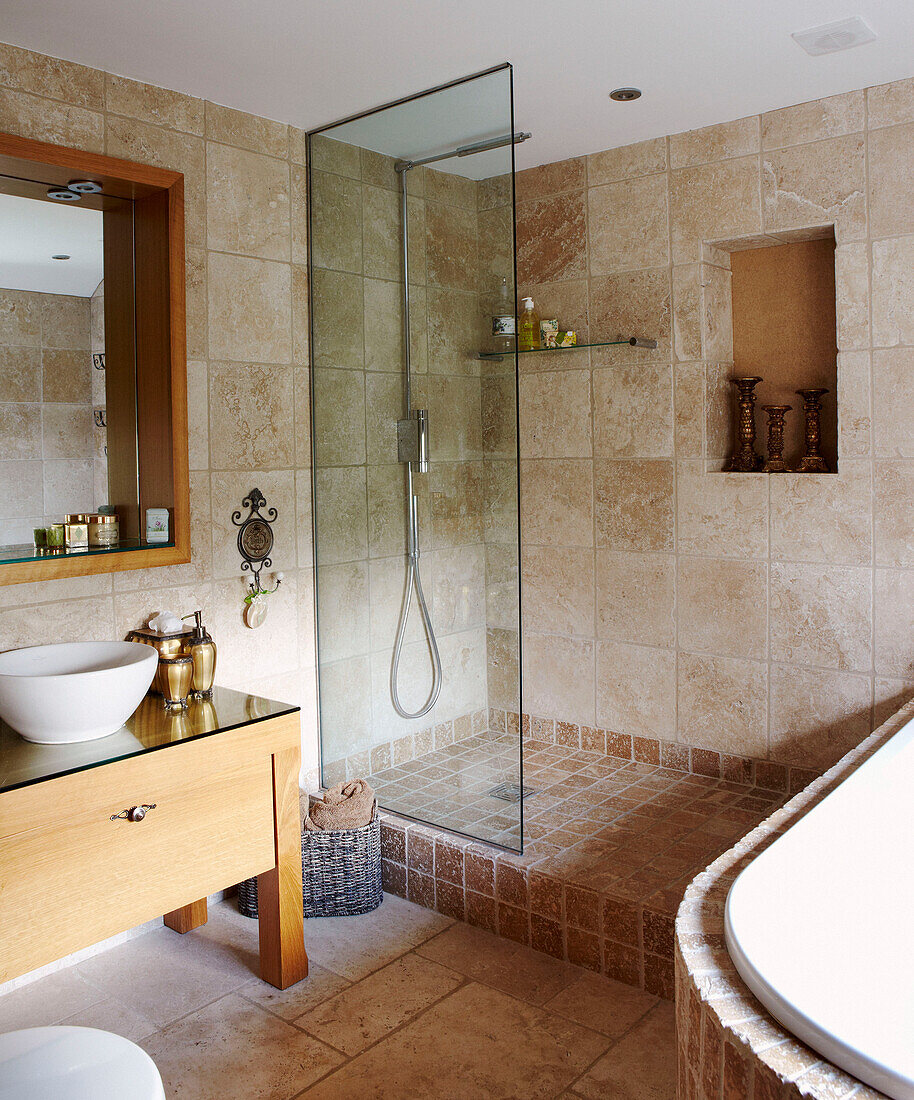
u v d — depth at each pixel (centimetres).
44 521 251
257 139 291
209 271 279
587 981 242
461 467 271
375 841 283
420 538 283
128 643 241
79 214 258
